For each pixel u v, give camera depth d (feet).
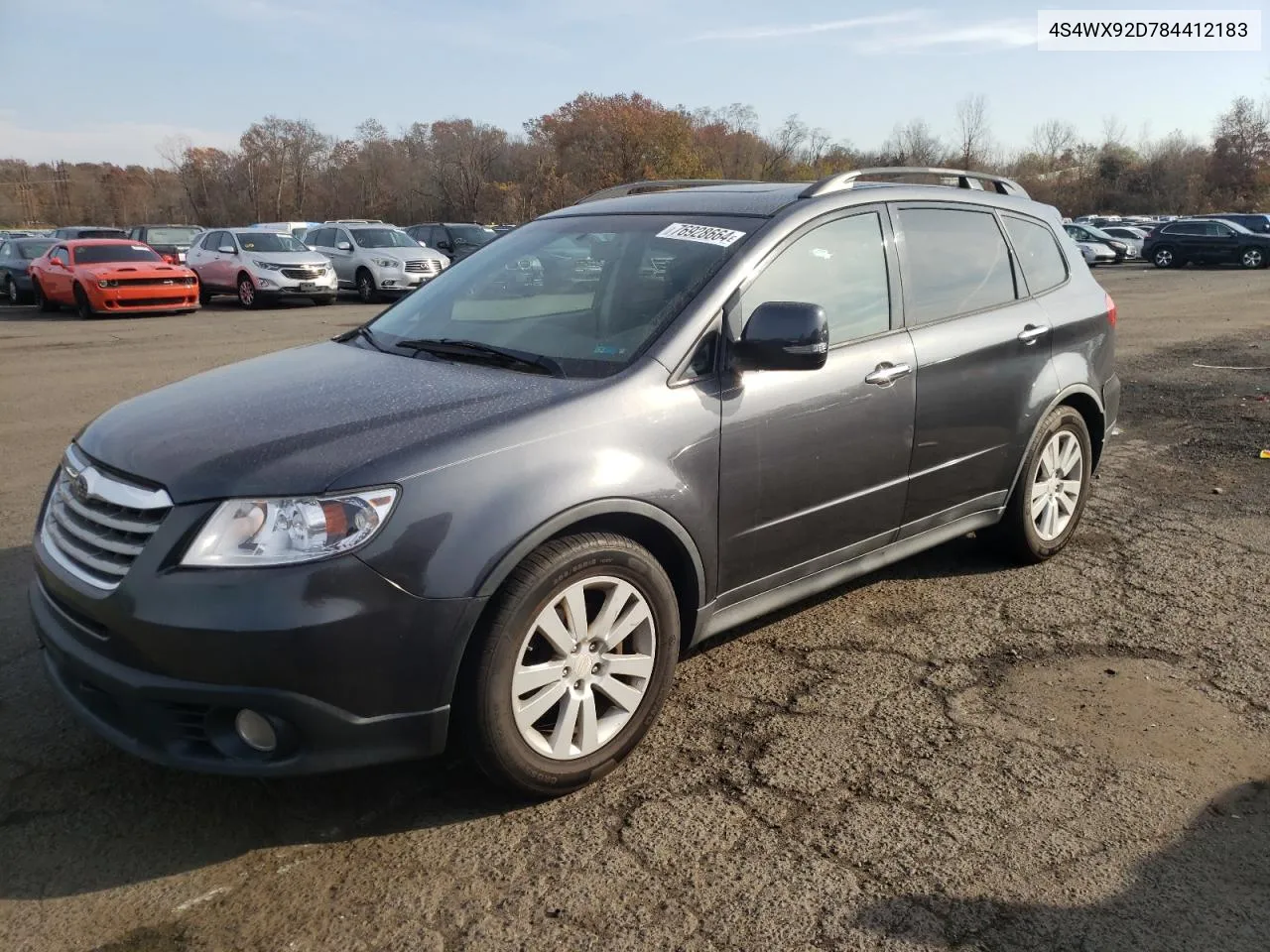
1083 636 13.30
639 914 8.06
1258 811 9.43
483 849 8.91
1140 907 8.13
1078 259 16.74
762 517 11.21
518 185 204.85
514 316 11.78
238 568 8.11
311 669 8.13
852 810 9.43
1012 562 15.89
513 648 9.03
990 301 14.38
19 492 19.84
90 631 8.70
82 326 54.03
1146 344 42.73
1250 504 19.16
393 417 9.30
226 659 8.04
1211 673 12.24
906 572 15.64
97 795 9.67
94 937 7.80
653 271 11.50
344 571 8.19
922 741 10.67
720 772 10.11
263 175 263.90
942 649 12.91
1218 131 251.60
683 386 10.36
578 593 9.48
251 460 8.62
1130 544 16.89
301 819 9.34
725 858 8.76
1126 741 10.67
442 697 8.76
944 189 14.30
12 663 12.31
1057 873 8.55
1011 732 10.85
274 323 55.16
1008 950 7.66
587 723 9.73
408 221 242.78
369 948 7.71
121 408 10.73
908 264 13.19
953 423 13.43
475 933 7.86
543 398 9.66
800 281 11.72
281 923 7.98
